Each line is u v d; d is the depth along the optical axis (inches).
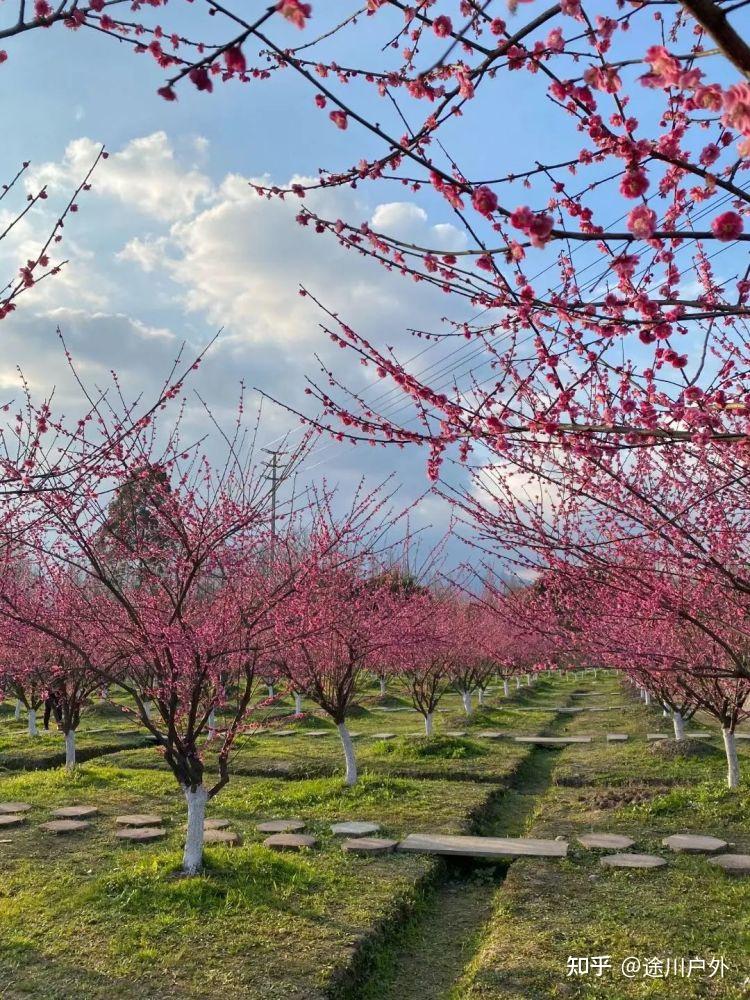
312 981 187.9
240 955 202.5
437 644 531.5
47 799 392.5
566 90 108.0
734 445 152.9
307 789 400.2
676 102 121.3
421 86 115.0
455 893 271.0
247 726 281.7
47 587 360.5
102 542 268.8
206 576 288.7
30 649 418.9
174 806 376.5
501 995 180.7
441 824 331.6
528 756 509.0
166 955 202.7
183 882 245.6
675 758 465.1
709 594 205.9
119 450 230.2
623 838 297.6
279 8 77.9
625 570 165.8
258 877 255.6
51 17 107.2
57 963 200.2
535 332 141.2
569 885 253.1
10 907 237.0
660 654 191.2
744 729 629.3
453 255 108.0
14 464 217.0
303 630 295.7
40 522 239.0
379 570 457.4
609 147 105.7
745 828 308.3
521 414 136.9
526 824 354.0
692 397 125.4
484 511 183.2
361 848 293.3
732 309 107.9
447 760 486.6
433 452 149.2
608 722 700.0
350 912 230.5
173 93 91.4
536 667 295.9
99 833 327.9
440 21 109.4
